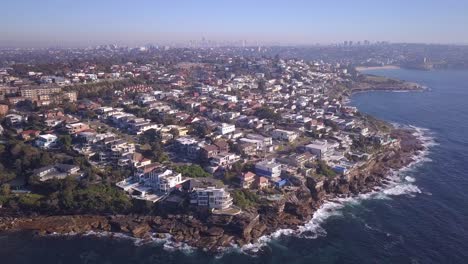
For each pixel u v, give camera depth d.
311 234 138.75
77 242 131.50
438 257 124.44
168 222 138.75
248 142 197.62
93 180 156.00
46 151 176.75
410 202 163.00
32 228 138.12
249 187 158.38
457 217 149.50
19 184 159.00
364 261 123.31
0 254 124.25
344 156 199.88
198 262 121.81
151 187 153.75
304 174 172.25
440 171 196.00
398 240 134.50
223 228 136.50
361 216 151.62
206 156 177.12
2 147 180.00
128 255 124.81
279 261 123.19
